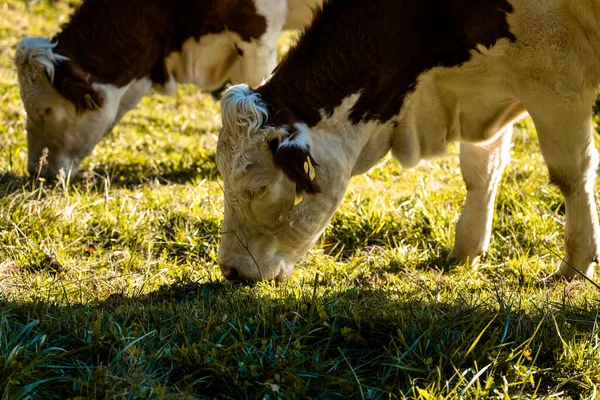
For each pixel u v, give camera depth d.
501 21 8.36
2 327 6.97
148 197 12.25
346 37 8.36
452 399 6.53
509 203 11.92
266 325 7.47
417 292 8.66
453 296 8.49
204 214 11.45
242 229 8.57
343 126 8.48
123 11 12.82
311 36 8.45
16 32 21.66
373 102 8.55
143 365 6.69
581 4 8.23
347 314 7.71
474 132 9.40
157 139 15.88
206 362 6.77
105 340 7.07
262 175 8.06
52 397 6.38
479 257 10.23
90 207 11.52
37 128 13.12
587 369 7.07
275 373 6.69
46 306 7.76
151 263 9.95
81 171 13.80
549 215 11.46
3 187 12.59
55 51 12.77
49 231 10.50
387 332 7.51
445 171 13.81
